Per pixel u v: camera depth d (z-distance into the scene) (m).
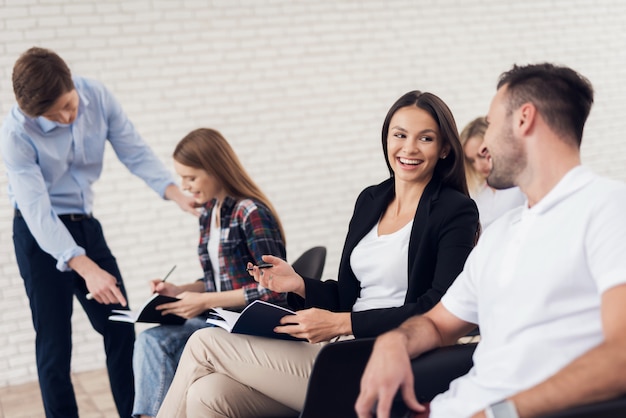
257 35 5.96
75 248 3.70
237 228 3.22
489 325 1.89
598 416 1.52
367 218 2.69
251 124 5.99
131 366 3.94
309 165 6.17
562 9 6.92
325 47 6.17
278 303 3.13
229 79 5.90
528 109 1.81
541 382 1.64
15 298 5.35
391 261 2.55
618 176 7.18
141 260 5.70
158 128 5.73
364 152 6.33
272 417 2.60
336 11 6.18
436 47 6.50
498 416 1.63
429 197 2.51
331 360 2.17
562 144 1.80
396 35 6.38
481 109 6.66
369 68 6.31
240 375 2.55
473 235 2.45
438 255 2.44
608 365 1.55
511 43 6.75
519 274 1.81
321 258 3.38
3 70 5.27
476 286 2.04
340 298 2.71
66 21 5.43
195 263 5.84
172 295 3.43
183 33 5.75
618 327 1.57
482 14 6.64
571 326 1.74
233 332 2.55
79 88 3.90
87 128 3.90
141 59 5.65
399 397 2.13
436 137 2.52
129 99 5.64
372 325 2.40
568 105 1.79
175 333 3.12
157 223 5.73
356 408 1.93
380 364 1.93
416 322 2.09
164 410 2.63
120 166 5.64
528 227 1.82
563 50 6.93
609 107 7.13
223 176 3.26
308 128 6.15
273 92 6.04
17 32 5.31
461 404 1.87
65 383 3.83
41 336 3.80
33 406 4.78
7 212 5.34
